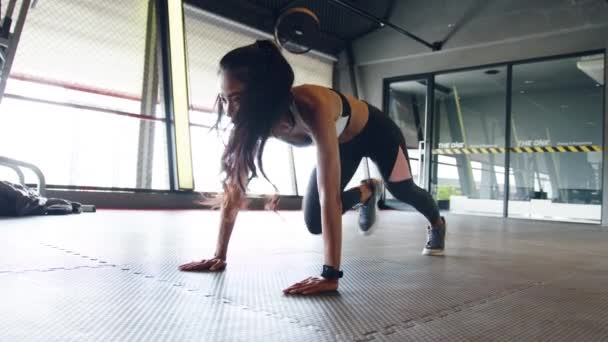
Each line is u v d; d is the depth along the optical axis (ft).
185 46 21.03
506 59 24.88
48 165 17.84
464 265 6.85
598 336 3.42
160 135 20.66
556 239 12.43
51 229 9.51
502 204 25.82
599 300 4.70
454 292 4.84
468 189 27.17
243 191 4.97
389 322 3.58
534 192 25.53
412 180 6.98
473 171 27.25
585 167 24.81
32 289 4.15
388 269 6.23
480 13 25.40
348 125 5.74
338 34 28.99
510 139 25.40
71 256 6.13
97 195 17.67
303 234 10.68
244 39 24.76
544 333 3.45
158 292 4.25
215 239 8.95
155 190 19.38
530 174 25.75
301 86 4.76
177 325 3.25
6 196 12.62
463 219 21.39
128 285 4.49
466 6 25.85
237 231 10.91
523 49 24.39
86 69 19.07
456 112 28.27
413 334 3.30
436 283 5.32
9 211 12.70
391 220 17.78
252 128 4.38
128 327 3.15
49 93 18.16
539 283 5.61
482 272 6.26
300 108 4.61
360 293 4.58
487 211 26.30
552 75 25.75
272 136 5.13
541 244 10.80
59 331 3.00
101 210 16.85
